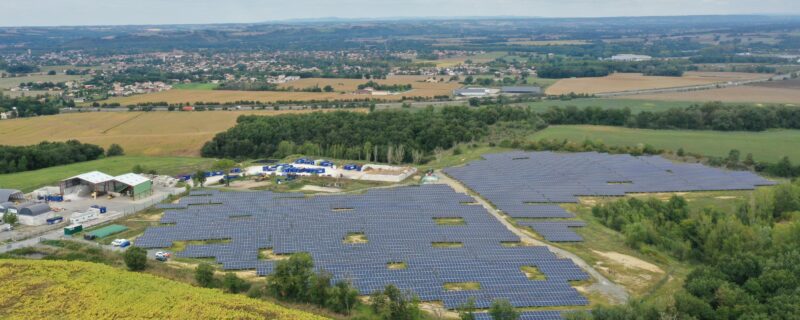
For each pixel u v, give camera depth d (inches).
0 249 5280.5
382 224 5969.5
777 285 4153.5
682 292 4237.2
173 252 5187.0
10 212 6053.2
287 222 5984.3
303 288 4254.4
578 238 5718.5
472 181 7815.0
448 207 6584.6
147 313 3895.2
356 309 4111.7
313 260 4963.1
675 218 6343.5
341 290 4141.2
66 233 5713.6
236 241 5383.9
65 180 7130.9
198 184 7829.7
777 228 5561.0
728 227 5526.6
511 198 7027.6
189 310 3934.5
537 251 5295.3
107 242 5506.9
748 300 3981.3
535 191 7362.2
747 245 5206.7
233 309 3964.1
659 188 7603.4
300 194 7170.3
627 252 5452.8
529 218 6387.8
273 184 7829.7
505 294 4365.2
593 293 4510.3
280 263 4375.0
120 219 6245.1
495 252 5251.0
